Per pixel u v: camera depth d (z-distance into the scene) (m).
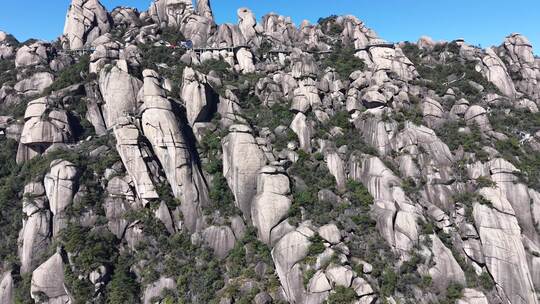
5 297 61.38
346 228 61.97
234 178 67.25
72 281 58.94
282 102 80.88
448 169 68.06
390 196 63.84
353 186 67.56
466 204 64.25
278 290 57.50
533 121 80.12
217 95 78.69
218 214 66.38
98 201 66.69
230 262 62.16
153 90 70.94
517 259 58.66
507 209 61.28
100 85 78.81
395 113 74.31
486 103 82.25
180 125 71.19
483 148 69.88
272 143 72.69
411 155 68.94
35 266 62.69
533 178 66.25
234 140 68.62
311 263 55.84
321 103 78.94
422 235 60.56
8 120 79.44
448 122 76.44
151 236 65.19
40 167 69.12
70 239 61.78
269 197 63.66
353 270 54.97
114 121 75.19
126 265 62.81
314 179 68.88
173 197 67.75
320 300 53.38
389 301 54.59
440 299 56.81
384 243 60.81
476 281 58.94
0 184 71.69
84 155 70.31
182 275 61.41
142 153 67.69
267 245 62.25
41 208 65.31
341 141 72.81
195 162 70.31
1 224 67.38
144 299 60.31
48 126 72.69
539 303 57.38
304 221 61.81
